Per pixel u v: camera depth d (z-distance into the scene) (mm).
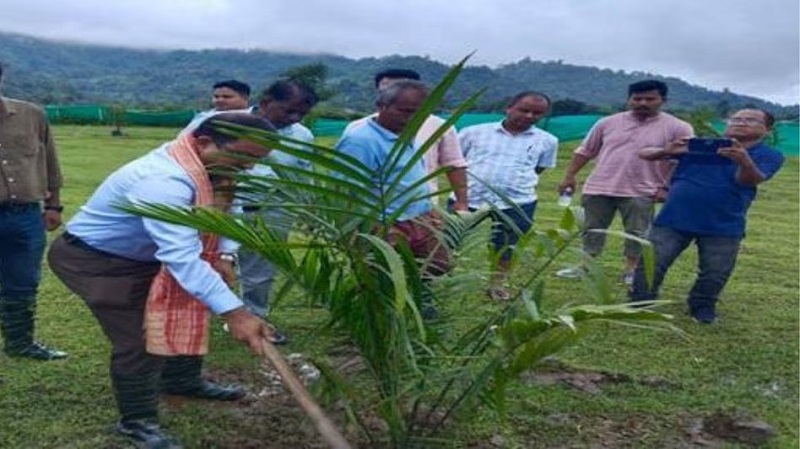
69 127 42844
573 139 28766
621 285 7785
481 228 3775
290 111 5242
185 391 4480
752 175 6227
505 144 7016
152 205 3037
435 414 3688
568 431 4328
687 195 6457
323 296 3352
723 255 6500
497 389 3299
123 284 3711
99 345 5426
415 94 4512
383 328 3367
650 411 4664
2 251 4949
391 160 3049
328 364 3811
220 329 5758
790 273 9055
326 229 3178
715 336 6270
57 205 5219
